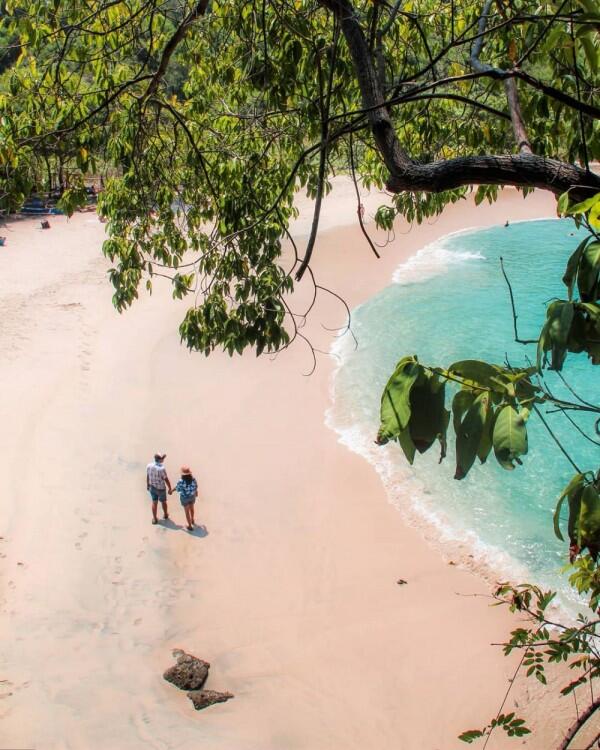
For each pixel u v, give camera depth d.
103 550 18.22
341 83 7.02
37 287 37.69
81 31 7.58
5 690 13.89
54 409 25.11
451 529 19.02
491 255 44.03
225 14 8.09
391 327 32.97
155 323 32.66
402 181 3.71
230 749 12.91
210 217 8.85
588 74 6.31
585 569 4.14
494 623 15.78
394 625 15.95
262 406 25.86
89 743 12.88
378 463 22.09
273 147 8.81
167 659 14.98
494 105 7.79
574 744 12.39
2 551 17.91
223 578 17.48
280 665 14.97
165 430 24.20
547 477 20.78
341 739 13.28
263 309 6.46
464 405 2.66
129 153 8.30
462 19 7.88
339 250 44.12
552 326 2.53
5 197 7.05
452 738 13.25
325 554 18.31
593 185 3.23
